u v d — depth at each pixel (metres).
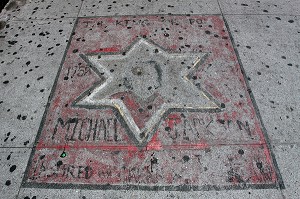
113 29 2.93
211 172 1.90
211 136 2.08
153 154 1.99
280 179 1.86
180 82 2.42
